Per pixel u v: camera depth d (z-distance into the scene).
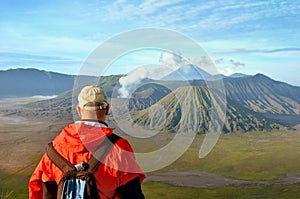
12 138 160.62
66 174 2.46
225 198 91.38
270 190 100.25
